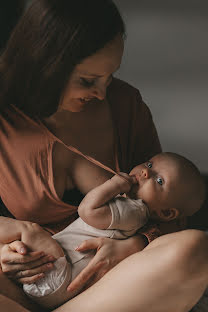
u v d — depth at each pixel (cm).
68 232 164
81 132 179
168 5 655
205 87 498
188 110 460
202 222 269
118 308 146
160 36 585
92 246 156
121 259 156
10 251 155
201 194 170
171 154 169
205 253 142
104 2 151
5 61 166
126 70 531
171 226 175
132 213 156
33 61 155
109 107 188
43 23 151
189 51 561
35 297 154
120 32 153
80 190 182
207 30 591
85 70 152
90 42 146
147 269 143
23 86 164
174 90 493
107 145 185
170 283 143
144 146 203
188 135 420
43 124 169
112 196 158
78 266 157
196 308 177
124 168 193
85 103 166
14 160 172
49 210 177
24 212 179
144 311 147
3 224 162
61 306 151
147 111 200
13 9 361
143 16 624
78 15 147
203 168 372
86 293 150
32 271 152
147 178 163
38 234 159
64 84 156
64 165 175
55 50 150
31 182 172
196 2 654
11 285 155
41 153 170
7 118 172
